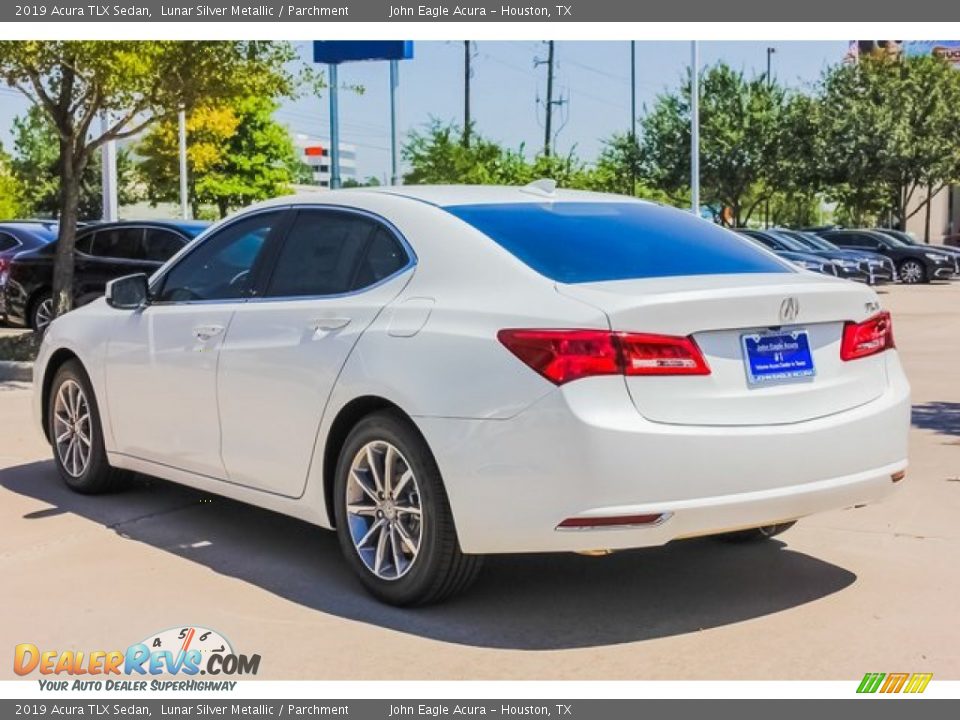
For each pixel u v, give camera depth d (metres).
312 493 5.09
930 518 6.08
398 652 4.34
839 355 4.69
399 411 4.66
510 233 4.84
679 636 4.48
